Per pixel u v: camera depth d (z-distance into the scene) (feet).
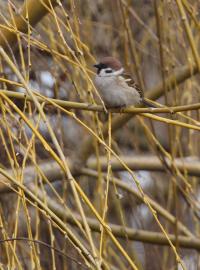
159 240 35.14
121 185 35.76
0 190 30.68
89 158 37.86
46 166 35.45
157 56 37.04
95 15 39.04
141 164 37.55
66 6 34.88
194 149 36.35
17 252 29.99
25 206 21.79
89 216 36.78
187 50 31.86
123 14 31.37
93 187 38.73
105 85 33.32
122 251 20.27
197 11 31.55
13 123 27.61
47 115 33.04
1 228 22.38
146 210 43.50
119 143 44.24
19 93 25.82
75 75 30.27
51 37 30.22
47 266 31.91
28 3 29.27
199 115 31.27
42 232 34.04
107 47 38.68
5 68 32.27
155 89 33.91
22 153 25.34
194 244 34.50
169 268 35.22
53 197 37.35
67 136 41.29
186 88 33.58
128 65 32.58
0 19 30.01
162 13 31.19
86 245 33.86
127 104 33.68
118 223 42.24
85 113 33.58
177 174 30.50
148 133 30.40
